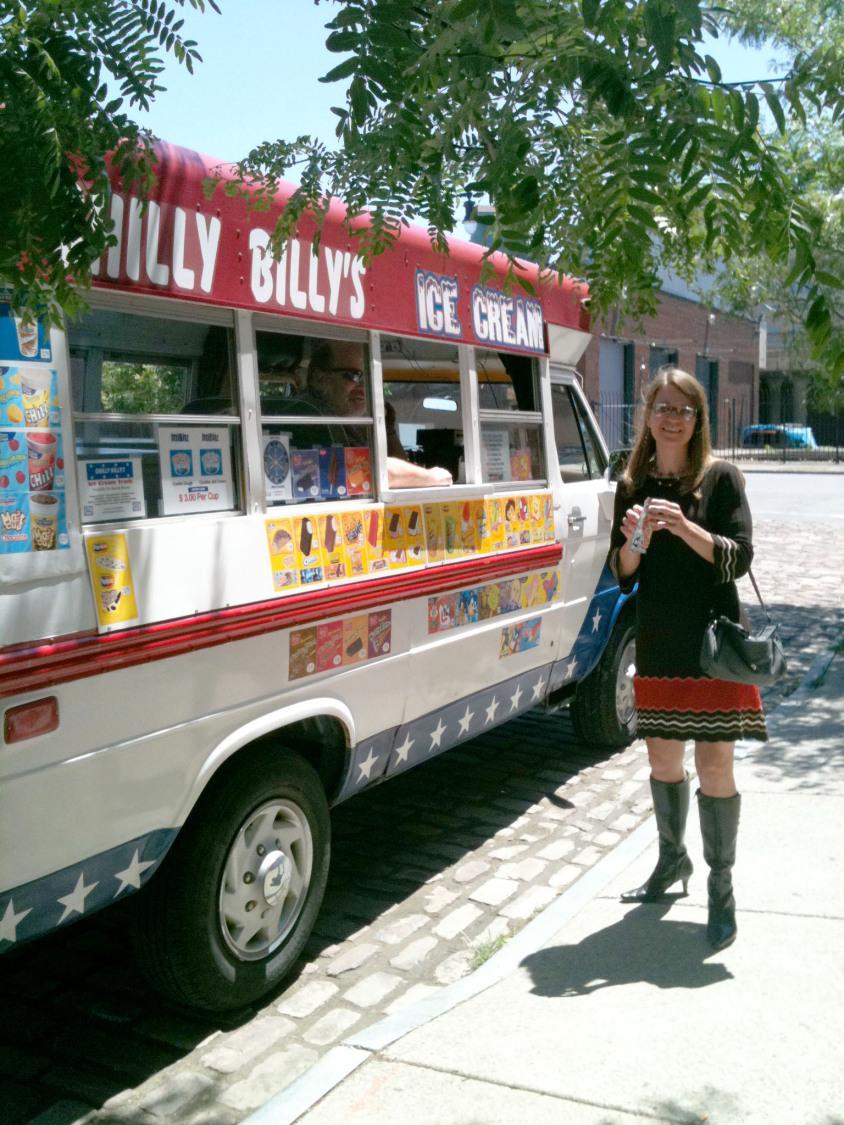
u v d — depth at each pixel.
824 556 15.70
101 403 3.26
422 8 1.76
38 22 2.01
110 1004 3.90
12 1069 3.49
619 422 30.66
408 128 1.89
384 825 5.62
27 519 2.95
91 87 2.05
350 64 1.75
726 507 3.88
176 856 3.55
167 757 3.37
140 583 3.28
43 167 1.94
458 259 5.03
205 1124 3.19
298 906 3.99
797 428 44.38
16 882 2.94
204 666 3.50
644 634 3.96
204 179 3.48
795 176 2.15
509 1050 3.28
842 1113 2.90
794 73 1.84
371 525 4.35
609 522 6.43
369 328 4.39
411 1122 2.96
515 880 4.93
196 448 3.59
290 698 3.88
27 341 2.96
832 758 6.03
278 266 3.87
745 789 5.56
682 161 1.84
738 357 43.56
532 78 1.89
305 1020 3.78
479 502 5.11
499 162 1.95
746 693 3.87
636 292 2.52
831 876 4.45
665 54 1.68
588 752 6.86
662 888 4.33
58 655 2.99
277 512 3.88
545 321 5.85
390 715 4.49
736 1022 3.37
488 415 5.36
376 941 4.36
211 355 3.67
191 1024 3.76
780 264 2.04
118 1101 3.31
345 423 4.26
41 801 2.98
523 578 5.46
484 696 5.24
